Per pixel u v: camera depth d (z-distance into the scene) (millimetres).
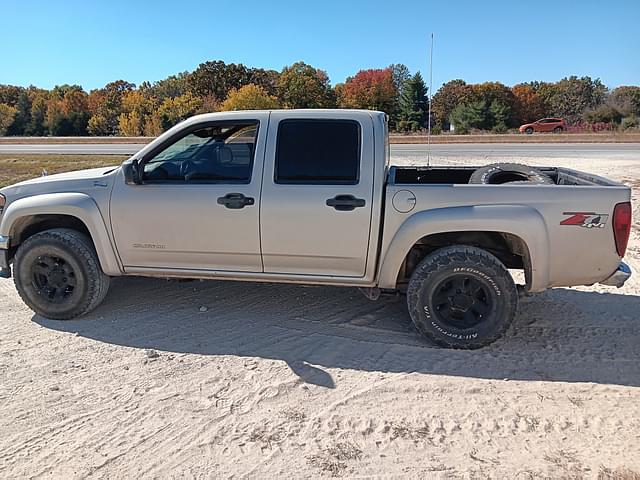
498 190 3783
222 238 4145
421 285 3908
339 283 4164
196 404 3217
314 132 3998
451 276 3891
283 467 2637
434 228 3797
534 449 2775
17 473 2588
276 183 4004
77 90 80250
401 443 2834
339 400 3264
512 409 3160
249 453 2748
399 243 3881
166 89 74438
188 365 3729
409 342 4117
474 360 3803
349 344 4078
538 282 3840
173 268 4367
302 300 5016
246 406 3197
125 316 4621
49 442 2842
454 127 55594
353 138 3959
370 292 4223
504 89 61812
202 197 4098
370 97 63156
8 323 4504
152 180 4250
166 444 2826
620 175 15109
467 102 59406
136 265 4414
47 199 4395
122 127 56312
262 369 3670
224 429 2961
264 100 53469
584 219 3693
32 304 4531
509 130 52625
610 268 3779
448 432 2934
